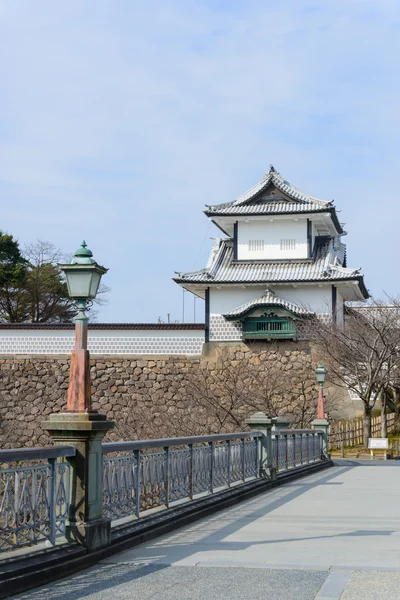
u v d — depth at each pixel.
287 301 40.06
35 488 7.35
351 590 6.66
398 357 34.66
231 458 14.34
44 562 7.07
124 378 40.22
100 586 6.92
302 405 38.28
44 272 64.00
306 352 38.94
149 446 9.99
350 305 45.06
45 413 40.06
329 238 43.47
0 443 39.94
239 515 11.91
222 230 44.28
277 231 41.59
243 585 6.91
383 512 12.29
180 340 40.28
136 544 9.05
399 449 32.75
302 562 7.99
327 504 13.43
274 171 43.25
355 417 38.59
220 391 38.94
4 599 6.37
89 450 8.09
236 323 40.06
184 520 10.71
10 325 40.97
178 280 39.94
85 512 7.98
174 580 7.15
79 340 8.52
